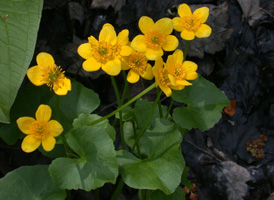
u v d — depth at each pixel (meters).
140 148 0.44
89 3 0.59
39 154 0.52
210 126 0.45
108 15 0.58
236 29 0.60
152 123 0.44
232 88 0.59
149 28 0.38
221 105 0.45
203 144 0.56
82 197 0.50
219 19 0.58
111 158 0.38
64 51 0.55
